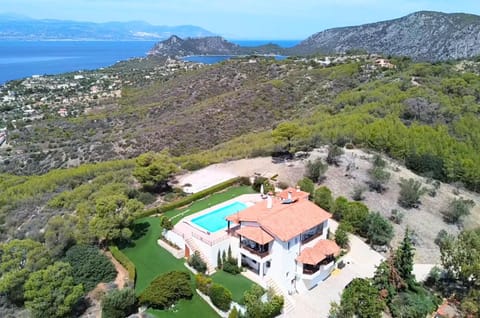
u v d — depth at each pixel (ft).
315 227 101.30
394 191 141.59
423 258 107.55
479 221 131.75
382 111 213.05
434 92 239.30
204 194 140.36
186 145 271.08
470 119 197.98
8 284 80.43
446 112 206.59
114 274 93.66
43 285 78.02
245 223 97.40
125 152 274.36
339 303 87.51
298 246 93.71
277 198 114.73
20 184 175.52
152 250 106.63
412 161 167.53
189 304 86.02
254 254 92.63
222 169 168.76
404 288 90.94
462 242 98.02
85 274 89.71
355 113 214.07
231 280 92.43
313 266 95.25
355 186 142.61
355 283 84.33
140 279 93.04
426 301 86.28
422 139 176.24
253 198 130.72
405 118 207.62
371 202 133.39
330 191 130.41
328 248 97.66
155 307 84.17
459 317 83.97
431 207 135.95
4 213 137.18
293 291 92.79
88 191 142.00
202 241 98.63
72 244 102.73
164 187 148.97
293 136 170.09
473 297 85.71
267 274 94.53
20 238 112.16
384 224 111.96
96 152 284.82
